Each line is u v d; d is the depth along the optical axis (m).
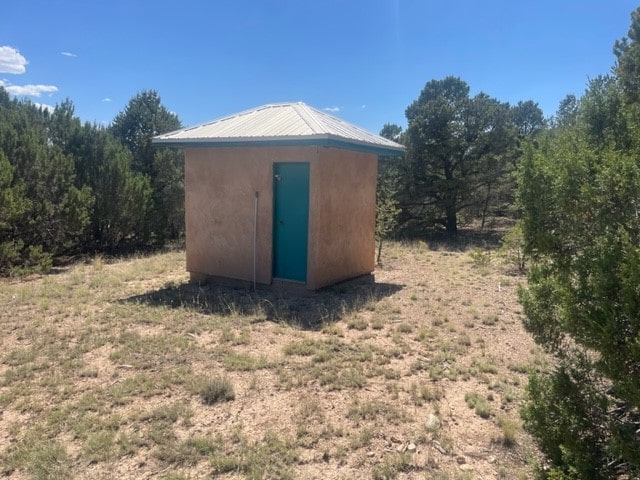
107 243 17.17
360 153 9.49
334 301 7.96
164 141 9.18
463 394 4.52
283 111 9.62
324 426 3.90
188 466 3.39
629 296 2.23
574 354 3.16
